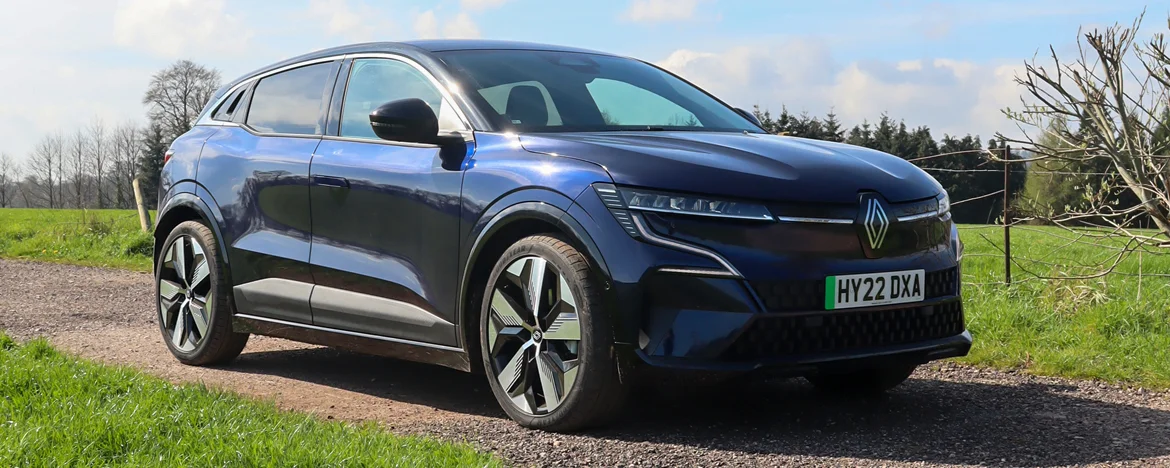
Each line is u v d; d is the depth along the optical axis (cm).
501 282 383
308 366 526
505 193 379
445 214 400
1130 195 656
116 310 764
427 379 486
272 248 481
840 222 350
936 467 322
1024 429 376
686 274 338
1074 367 488
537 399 376
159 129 6631
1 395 371
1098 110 580
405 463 284
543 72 449
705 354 335
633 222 345
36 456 286
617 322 344
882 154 409
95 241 1427
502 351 387
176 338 539
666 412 400
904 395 441
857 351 354
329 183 451
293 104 502
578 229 354
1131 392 446
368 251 436
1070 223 658
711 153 368
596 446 348
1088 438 362
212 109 560
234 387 470
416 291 414
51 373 400
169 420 328
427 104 423
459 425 383
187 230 531
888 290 358
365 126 455
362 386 470
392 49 465
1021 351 527
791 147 386
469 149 403
